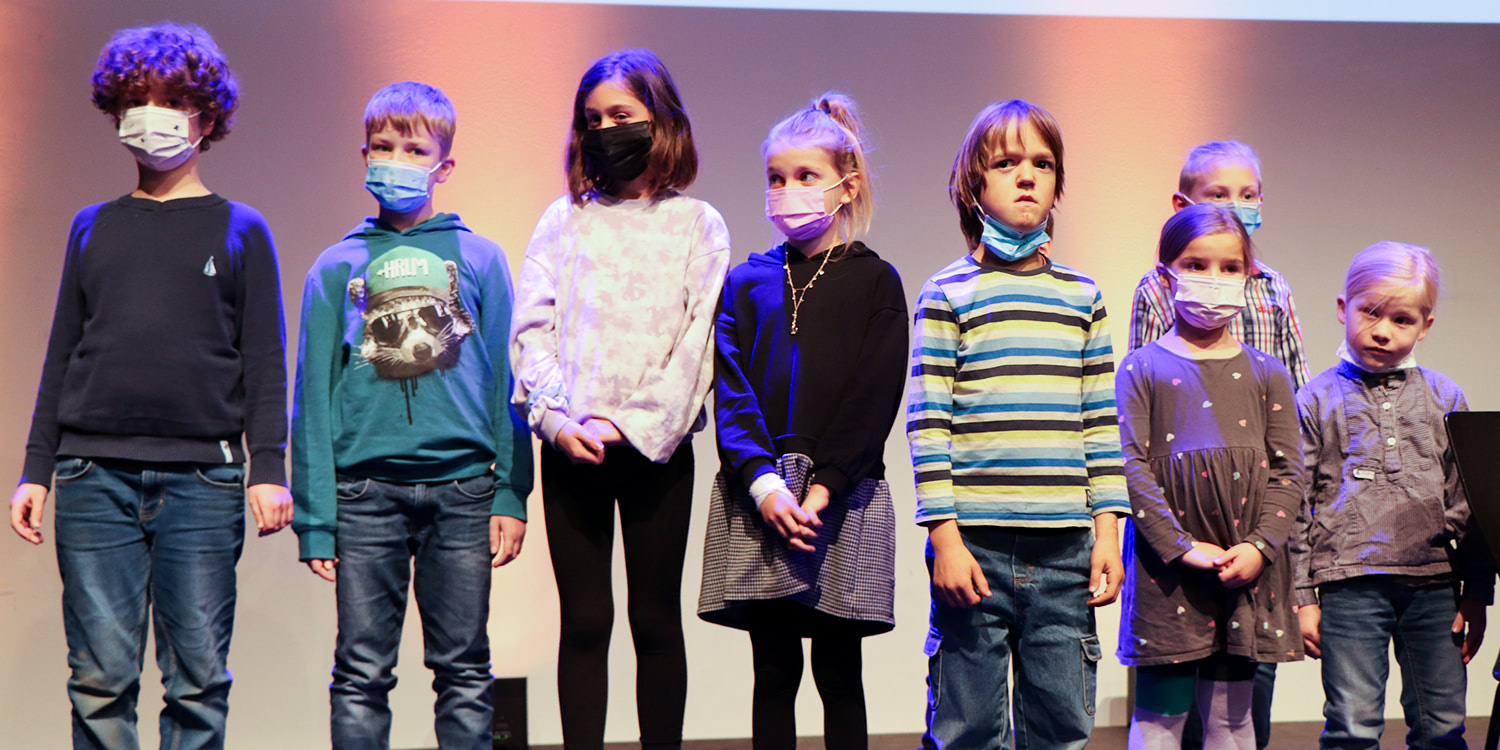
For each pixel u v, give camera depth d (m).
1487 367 3.36
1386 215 3.37
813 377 1.92
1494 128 3.40
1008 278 2.01
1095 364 2.00
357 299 2.08
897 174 3.24
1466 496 2.16
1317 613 2.35
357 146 3.07
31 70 2.96
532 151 3.13
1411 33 3.39
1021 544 1.93
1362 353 2.39
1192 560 2.05
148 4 3.00
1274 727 3.21
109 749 1.98
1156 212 3.31
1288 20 3.37
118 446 1.98
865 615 1.89
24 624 2.89
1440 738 2.27
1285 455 2.14
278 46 3.05
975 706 1.94
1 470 2.89
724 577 1.92
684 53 3.19
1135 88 3.32
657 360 1.96
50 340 2.07
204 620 2.01
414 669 3.02
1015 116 2.03
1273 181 3.34
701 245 2.04
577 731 1.86
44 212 2.95
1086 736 1.92
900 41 3.26
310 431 2.03
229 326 2.07
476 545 2.04
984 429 1.95
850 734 1.94
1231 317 2.15
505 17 3.14
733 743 3.06
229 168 3.01
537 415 1.89
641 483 1.95
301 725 2.99
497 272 2.15
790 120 2.09
